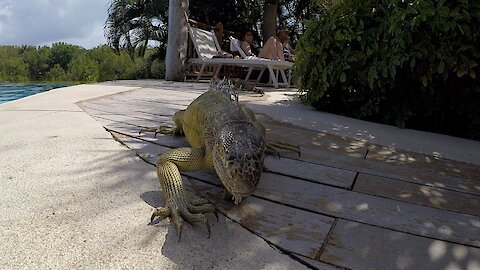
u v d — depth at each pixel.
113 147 0.68
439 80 0.94
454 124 0.99
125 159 0.61
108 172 0.55
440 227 0.43
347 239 0.40
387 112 1.03
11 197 0.45
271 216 0.44
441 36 0.86
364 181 0.56
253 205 0.46
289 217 0.44
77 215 0.41
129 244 0.36
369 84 0.97
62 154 0.62
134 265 0.33
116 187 0.49
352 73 1.06
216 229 0.40
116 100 1.31
